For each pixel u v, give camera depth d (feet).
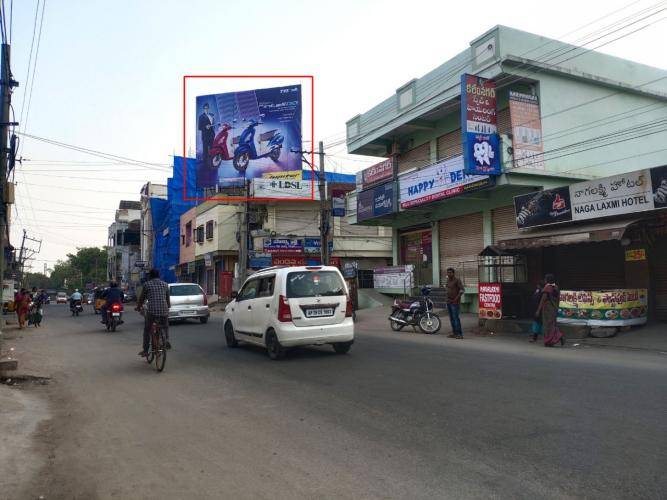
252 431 17.65
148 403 22.24
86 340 48.21
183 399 22.76
